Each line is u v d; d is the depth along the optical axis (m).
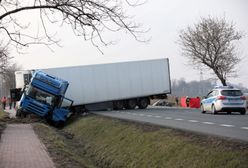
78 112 39.44
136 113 32.06
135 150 14.19
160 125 17.53
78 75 40.19
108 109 42.19
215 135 12.74
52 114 29.81
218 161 9.45
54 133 21.86
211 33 45.62
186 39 46.75
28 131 21.80
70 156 13.70
